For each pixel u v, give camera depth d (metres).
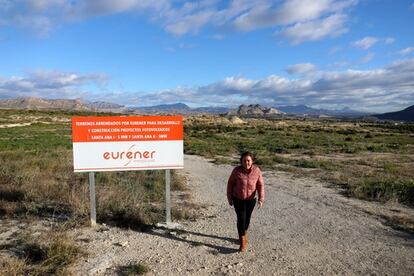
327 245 5.79
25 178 9.84
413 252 5.52
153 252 5.35
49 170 11.88
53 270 4.58
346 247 5.71
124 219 6.68
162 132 6.57
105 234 6.03
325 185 11.27
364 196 9.41
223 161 17.55
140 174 11.68
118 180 10.44
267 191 10.26
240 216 5.46
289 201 8.98
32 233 5.89
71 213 6.92
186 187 10.45
